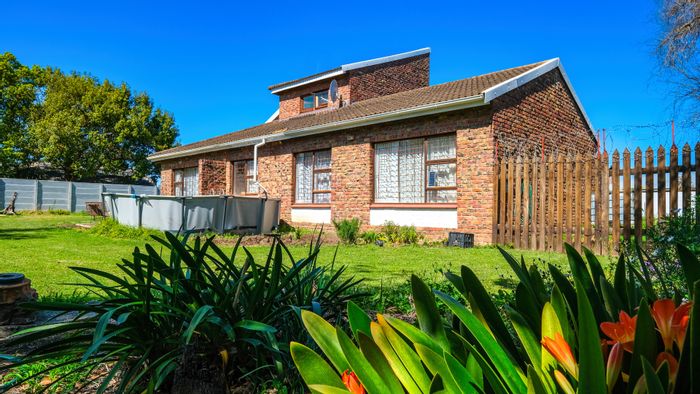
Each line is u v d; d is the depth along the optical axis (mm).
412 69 19500
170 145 35906
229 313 1801
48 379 2062
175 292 1784
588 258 1059
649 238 5137
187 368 1614
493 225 9750
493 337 846
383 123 11992
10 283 3131
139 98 34781
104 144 32125
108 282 4969
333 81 17266
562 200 8680
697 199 5098
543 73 11641
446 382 759
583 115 13766
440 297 896
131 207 11977
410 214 11531
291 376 1860
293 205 14688
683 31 9133
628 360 740
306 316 958
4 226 14547
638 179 7816
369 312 3307
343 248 9297
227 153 17344
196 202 11562
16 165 31297
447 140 11070
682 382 619
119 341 1749
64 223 16000
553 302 821
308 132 13508
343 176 13023
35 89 33156
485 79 12859
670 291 2969
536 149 11289
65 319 3268
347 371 902
